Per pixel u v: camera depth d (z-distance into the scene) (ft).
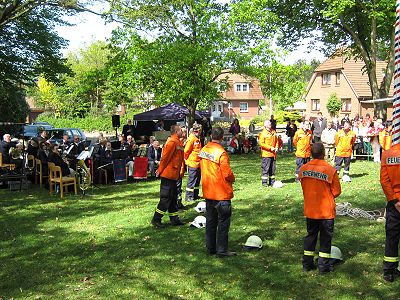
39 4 56.90
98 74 79.77
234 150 80.79
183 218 31.27
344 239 24.58
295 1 85.71
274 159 42.80
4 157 47.93
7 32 85.76
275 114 171.32
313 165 19.74
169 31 74.13
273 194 38.47
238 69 73.10
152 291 18.80
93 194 42.80
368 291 17.88
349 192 38.34
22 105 116.98
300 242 24.43
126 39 74.33
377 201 34.35
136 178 50.24
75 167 46.24
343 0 66.39
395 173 17.98
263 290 18.40
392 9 68.03
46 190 45.42
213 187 22.30
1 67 88.79
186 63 70.28
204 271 20.81
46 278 20.83
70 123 169.58
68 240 26.94
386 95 80.18
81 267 22.11
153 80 74.95
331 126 61.57
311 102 167.02
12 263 23.12
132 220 31.22
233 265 21.40
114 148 54.70
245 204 34.86
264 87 80.48
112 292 18.84
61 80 99.40
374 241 24.09
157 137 73.20
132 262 22.49
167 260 22.53
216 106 204.23
